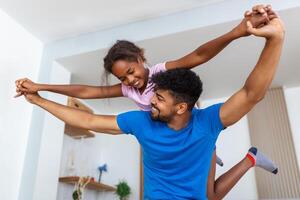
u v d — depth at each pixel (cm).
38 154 231
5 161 217
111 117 113
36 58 264
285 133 308
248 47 256
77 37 267
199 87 105
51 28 256
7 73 229
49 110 124
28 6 229
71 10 236
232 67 289
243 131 331
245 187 307
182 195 97
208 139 96
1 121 218
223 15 227
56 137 251
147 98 133
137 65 130
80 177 287
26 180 226
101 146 380
